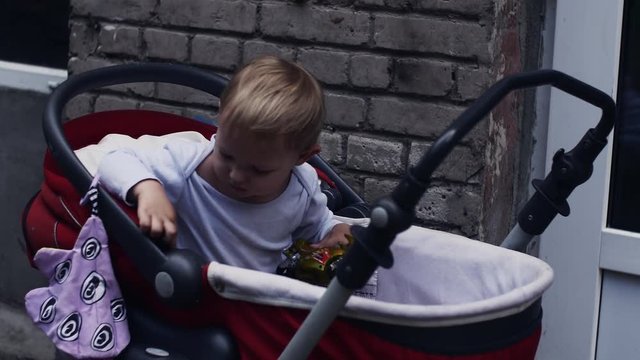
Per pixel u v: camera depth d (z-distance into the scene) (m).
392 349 2.00
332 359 2.03
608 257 3.25
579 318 3.32
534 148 3.40
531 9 3.31
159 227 2.14
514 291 2.10
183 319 2.16
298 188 2.51
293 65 2.37
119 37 3.50
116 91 3.53
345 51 3.22
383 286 2.56
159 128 2.76
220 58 3.38
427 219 3.17
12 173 4.02
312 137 2.32
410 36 3.13
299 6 3.25
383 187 3.23
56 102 2.39
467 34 3.07
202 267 2.09
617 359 3.31
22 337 3.99
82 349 2.20
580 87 2.19
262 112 2.19
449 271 2.46
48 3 3.99
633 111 3.18
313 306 1.98
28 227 2.38
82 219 2.29
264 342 2.06
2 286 4.09
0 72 4.02
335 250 2.48
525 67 3.35
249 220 2.43
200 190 2.40
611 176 3.24
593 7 3.18
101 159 2.37
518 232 2.43
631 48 3.16
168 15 3.42
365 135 3.23
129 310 2.26
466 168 3.10
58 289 2.26
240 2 3.33
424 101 3.15
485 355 2.05
